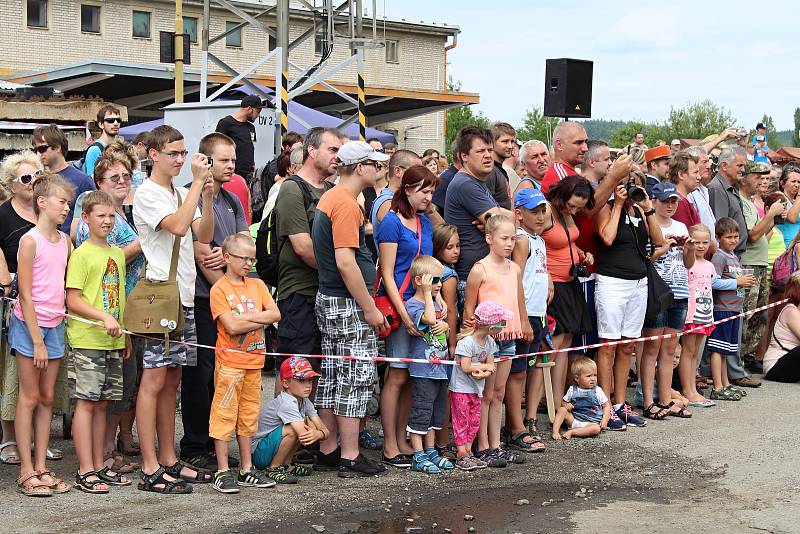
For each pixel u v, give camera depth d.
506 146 9.06
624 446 8.37
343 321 7.16
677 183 10.31
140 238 6.79
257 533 5.95
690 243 9.70
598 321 9.07
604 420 8.82
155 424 7.00
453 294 7.77
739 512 6.61
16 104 15.02
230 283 6.91
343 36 15.45
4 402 7.12
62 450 7.69
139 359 7.43
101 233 6.72
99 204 6.69
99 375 6.64
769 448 8.30
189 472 6.97
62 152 8.41
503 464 7.67
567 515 6.48
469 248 8.06
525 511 6.55
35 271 6.56
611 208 8.98
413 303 7.39
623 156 8.61
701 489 7.16
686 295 9.55
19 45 33.91
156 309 6.64
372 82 40.12
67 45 34.81
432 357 7.37
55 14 34.53
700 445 8.41
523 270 8.09
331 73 15.15
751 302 11.52
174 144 6.79
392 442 7.61
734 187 11.53
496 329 7.45
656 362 9.67
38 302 6.57
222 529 6.00
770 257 12.09
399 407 7.73
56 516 6.13
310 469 7.31
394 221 7.43
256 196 11.16
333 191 7.09
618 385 9.22
